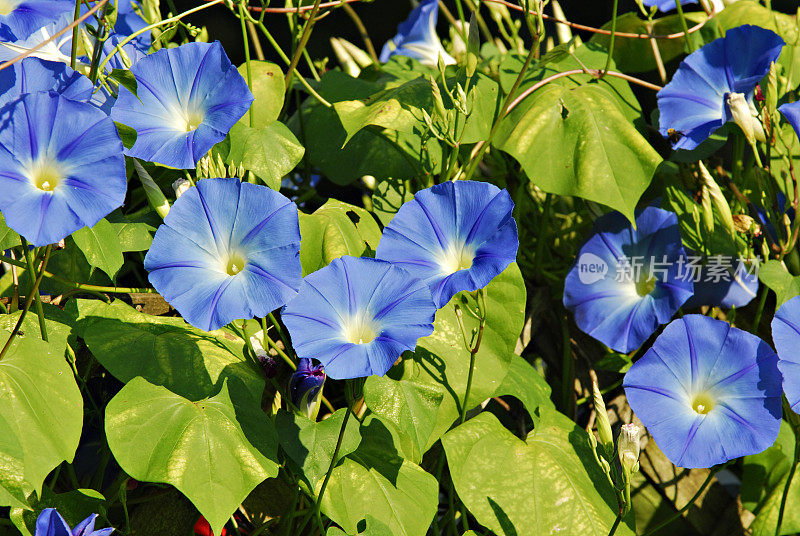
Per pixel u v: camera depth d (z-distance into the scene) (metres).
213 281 1.00
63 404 1.01
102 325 1.08
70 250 1.14
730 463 1.14
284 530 1.14
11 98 1.01
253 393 1.06
